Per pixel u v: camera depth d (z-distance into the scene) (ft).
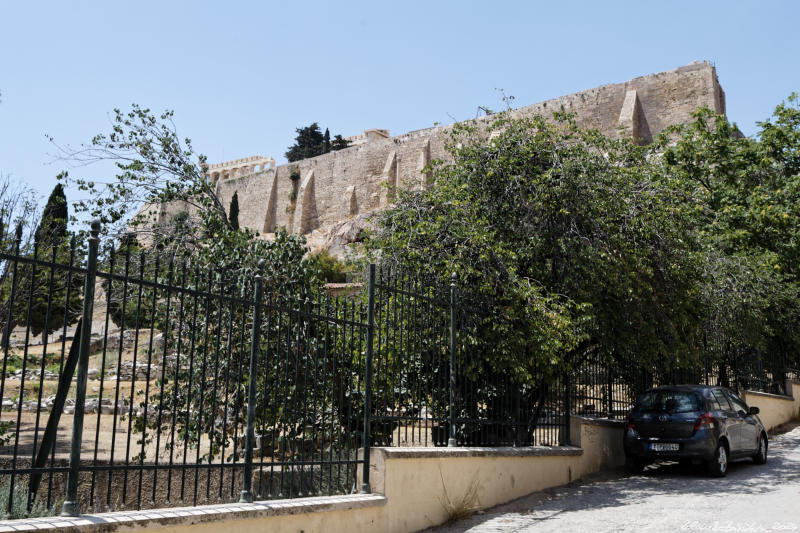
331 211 225.76
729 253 64.08
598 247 34.65
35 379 70.54
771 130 65.92
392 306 26.07
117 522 13.10
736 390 58.34
